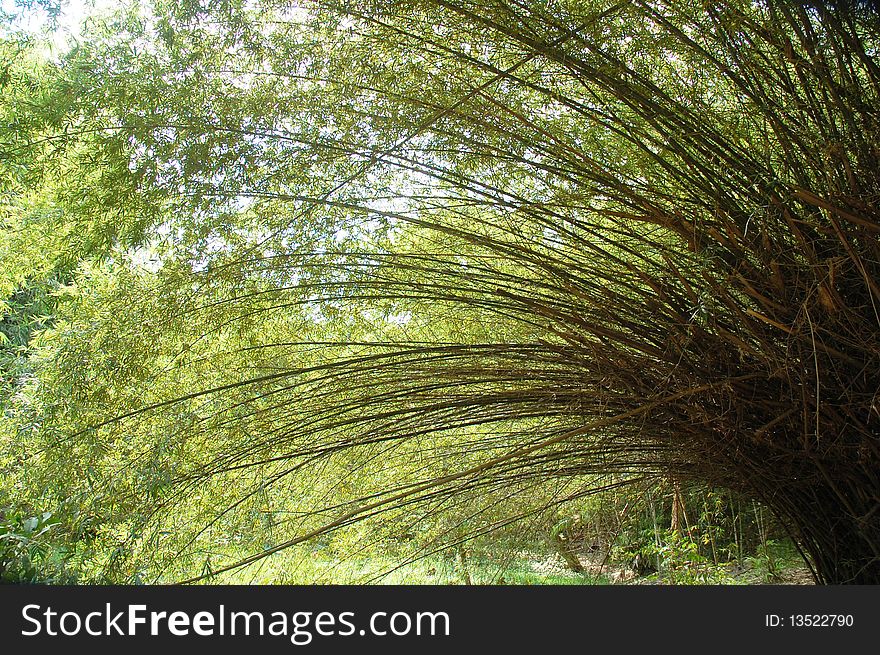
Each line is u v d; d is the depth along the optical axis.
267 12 2.73
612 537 4.73
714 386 2.51
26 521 2.79
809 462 2.75
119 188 2.58
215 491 3.23
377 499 3.94
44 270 3.25
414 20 2.67
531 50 2.59
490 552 4.29
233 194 2.65
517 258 2.85
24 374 3.46
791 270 2.48
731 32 2.35
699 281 2.68
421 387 3.08
